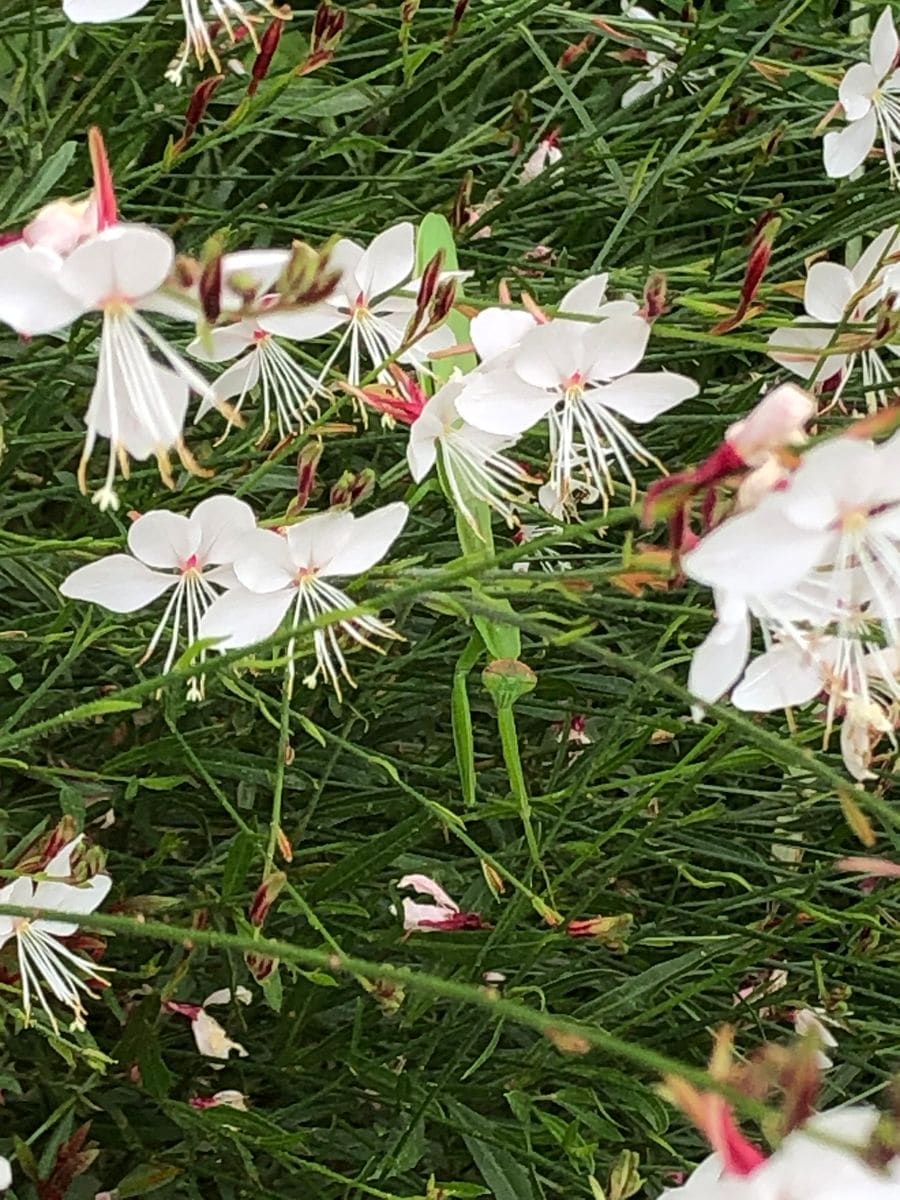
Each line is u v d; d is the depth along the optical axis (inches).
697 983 16.5
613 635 17.1
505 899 17.0
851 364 14.5
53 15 18.3
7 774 17.4
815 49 19.5
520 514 16.2
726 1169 10.6
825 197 18.3
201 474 12.2
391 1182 17.3
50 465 17.8
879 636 12.9
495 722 18.5
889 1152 10.4
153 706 17.0
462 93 21.5
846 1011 17.3
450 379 13.7
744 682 12.4
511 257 18.6
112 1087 17.2
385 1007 15.0
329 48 15.4
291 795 17.9
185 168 20.0
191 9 14.1
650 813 17.6
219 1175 16.5
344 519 13.6
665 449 18.3
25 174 16.2
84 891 14.2
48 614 15.8
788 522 11.0
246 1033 17.6
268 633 13.9
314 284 11.7
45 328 11.8
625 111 18.0
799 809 17.8
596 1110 16.8
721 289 17.2
